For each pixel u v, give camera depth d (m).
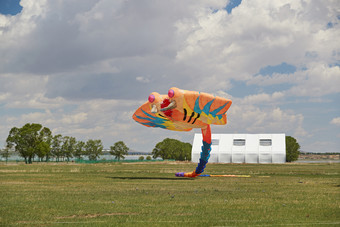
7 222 12.42
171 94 26.95
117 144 130.62
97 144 120.94
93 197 18.42
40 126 92.25
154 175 36.91
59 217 13.30
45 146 91.56
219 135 95.69
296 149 138.38
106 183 26.69
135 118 33.34
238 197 18.78
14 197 18.31
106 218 13.10
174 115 29.09
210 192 20.97
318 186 25.28
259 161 88.62
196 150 90.75
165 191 21.30
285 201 17.41
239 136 94.56
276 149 88.94
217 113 29.55
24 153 89.62
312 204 16.48
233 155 89.62
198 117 29.61
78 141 117.06
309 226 11.88
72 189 22.25
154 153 154.88
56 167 56.03
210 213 14.11
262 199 18.03
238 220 12.79
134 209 14.92
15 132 90.62
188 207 15.47
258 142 91.69
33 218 13.09
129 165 69.25
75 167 56.53
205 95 27.61
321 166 68.19
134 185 25.08
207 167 61.69
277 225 12.02
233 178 33.69
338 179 32.41
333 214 14.02
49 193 20.05
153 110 28.89
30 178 31.28
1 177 32.34
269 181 29.80
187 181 29.17
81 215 13.70
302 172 45.28
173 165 69.56
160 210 14.73
